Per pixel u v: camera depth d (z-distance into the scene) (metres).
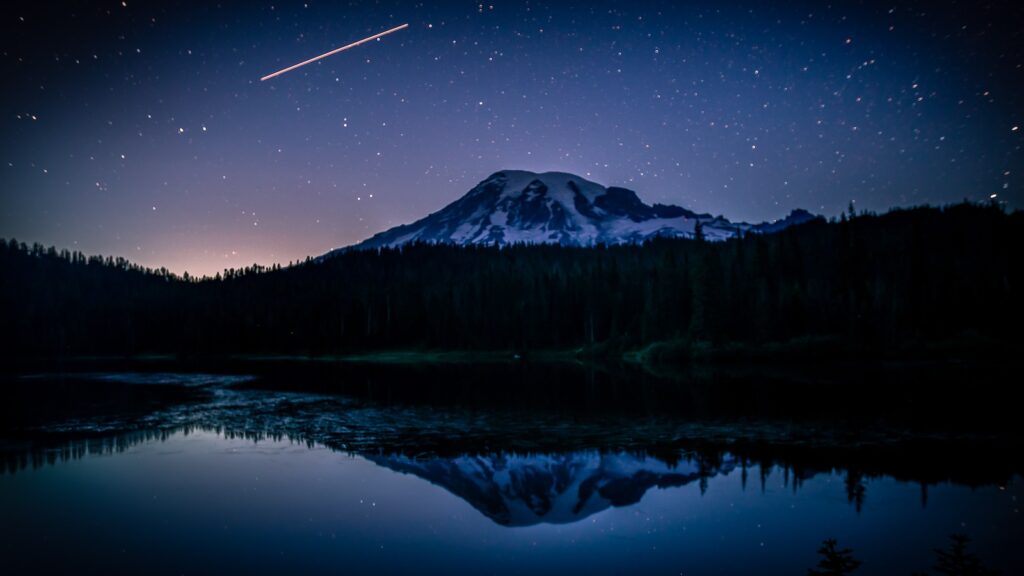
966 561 12.80
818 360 77.81
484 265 177.75
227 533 14.88
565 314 122.94
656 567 12.80
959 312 89.69
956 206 133.12
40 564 12.96
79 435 27.64
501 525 15.43
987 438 24.84
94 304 161.25
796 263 106.81
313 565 12.90
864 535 14.40
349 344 134.75
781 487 18.33
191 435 27.45
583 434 27.00
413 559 13.30
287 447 24.78
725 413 32.44
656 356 87.00
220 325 142.25
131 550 13.71
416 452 23.73
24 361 112.31
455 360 107.62
